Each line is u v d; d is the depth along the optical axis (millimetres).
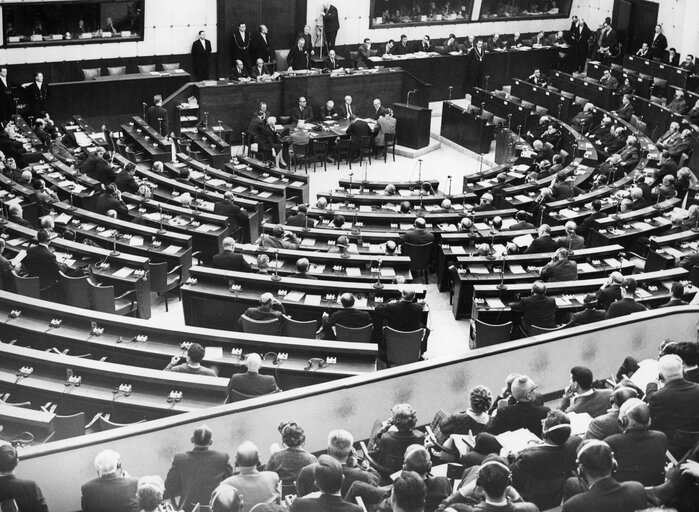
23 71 32719
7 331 15219
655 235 21812
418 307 16359
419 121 33844
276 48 37125
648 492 7676
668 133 31484
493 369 12047
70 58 33406
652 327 12992
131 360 14820
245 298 17562
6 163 24766
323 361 14250
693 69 37656
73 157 27266
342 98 35250
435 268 22516
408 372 11516
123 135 32031
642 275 17781
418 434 9883
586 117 34000
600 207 22328
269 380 12547
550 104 36656
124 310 18609
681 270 17922
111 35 33938
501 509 7207
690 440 9305
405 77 36219
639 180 25625
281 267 19391
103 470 8844
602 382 12758
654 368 11227
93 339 14914
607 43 40781
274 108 34281
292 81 34031
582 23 41594
